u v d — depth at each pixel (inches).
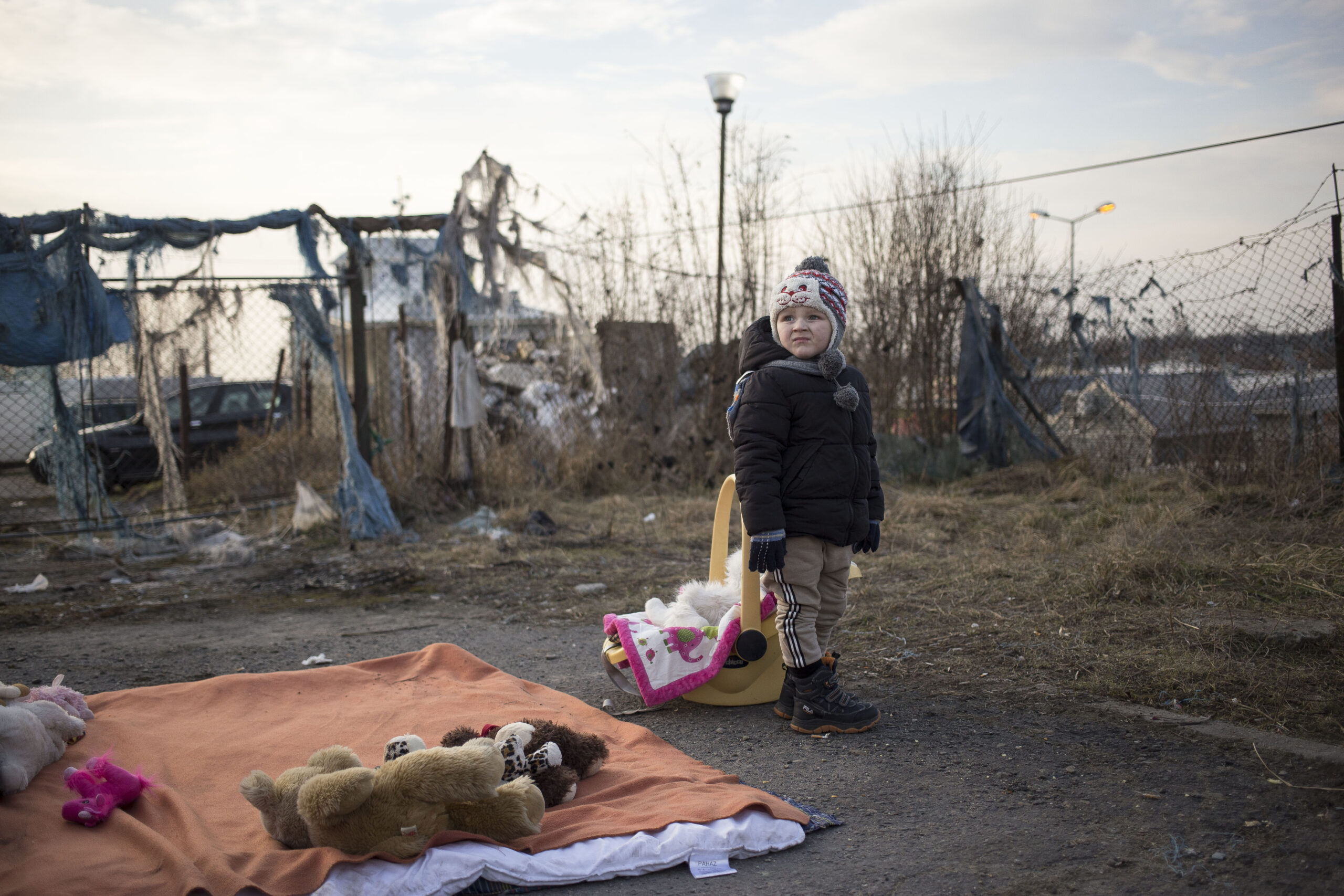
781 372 133.0
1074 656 165.8
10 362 296.4
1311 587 193.3
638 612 224.4
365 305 358.9
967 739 132.3
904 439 429.1
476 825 97.8
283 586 269.1
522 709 144.6
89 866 88.6
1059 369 409.4
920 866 95.2
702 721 146.3
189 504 361.1
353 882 89.2
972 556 254.7
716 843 97.8
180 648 201.9
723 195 442.3
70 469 329.7
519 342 467.2
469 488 386.9
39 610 240.4
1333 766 113.7
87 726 133.9
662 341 442.9
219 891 84.7
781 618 137.9
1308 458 308.2
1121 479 356.8
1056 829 102.3
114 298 312.8
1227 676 149.0
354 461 341.7
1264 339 326.6
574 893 91.4
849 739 134.6
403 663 169.0
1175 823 101.9
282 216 332.2
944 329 448.5
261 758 125.3
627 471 430.6
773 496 129.7
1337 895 84.4
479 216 359.6
